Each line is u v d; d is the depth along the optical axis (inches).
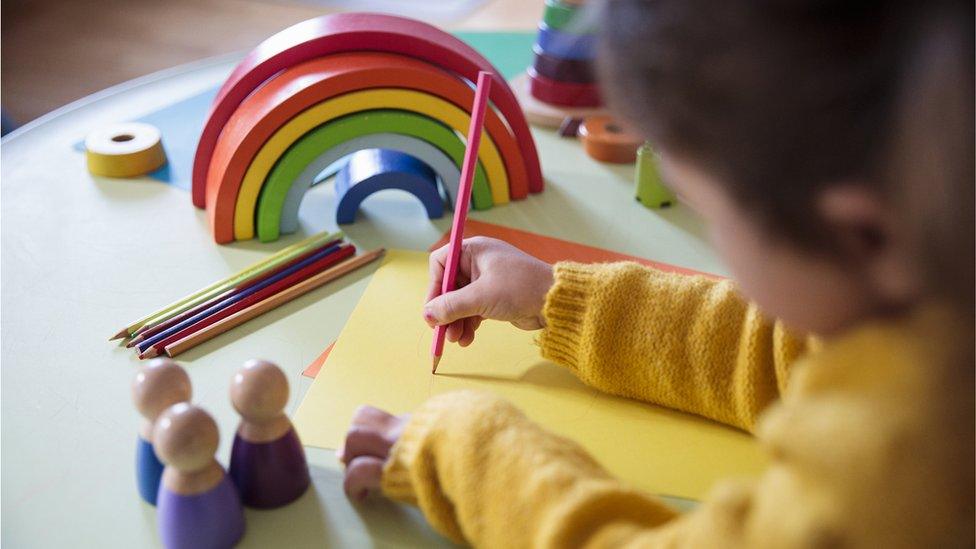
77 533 21.5
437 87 35.2
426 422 21.7
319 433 24.6
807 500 14.6
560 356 27.0
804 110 12.9
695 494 22.9
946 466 14.0
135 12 83.0
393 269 32.6
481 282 27.5
